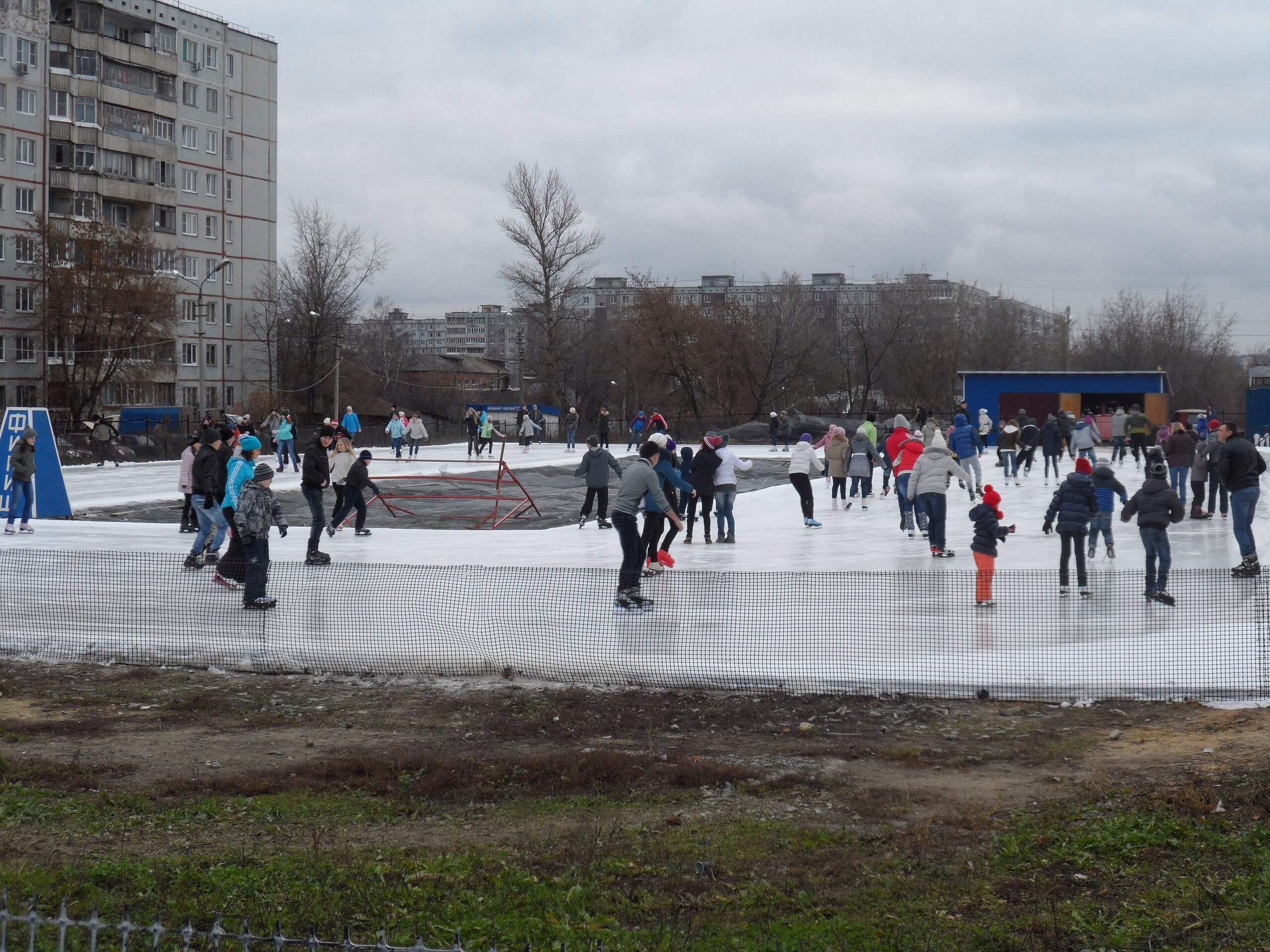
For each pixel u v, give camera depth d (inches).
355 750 299.6
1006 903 198.7
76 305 2257.6
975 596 483.8
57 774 275.0
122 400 2409.0
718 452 702.5
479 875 209.6
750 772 274.4
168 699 357.7
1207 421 1252.5
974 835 232.2
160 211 2709.2
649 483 459.8
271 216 3034.0
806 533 762.2
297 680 379.9
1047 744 298.7
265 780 270.5
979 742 303.4
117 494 1067.9
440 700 351.6
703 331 2770.7
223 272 2891.2
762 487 1225.4
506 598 487.5
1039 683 340.8
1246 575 446.6
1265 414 1974.7
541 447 2023.9
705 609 462.3
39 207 2449.6
